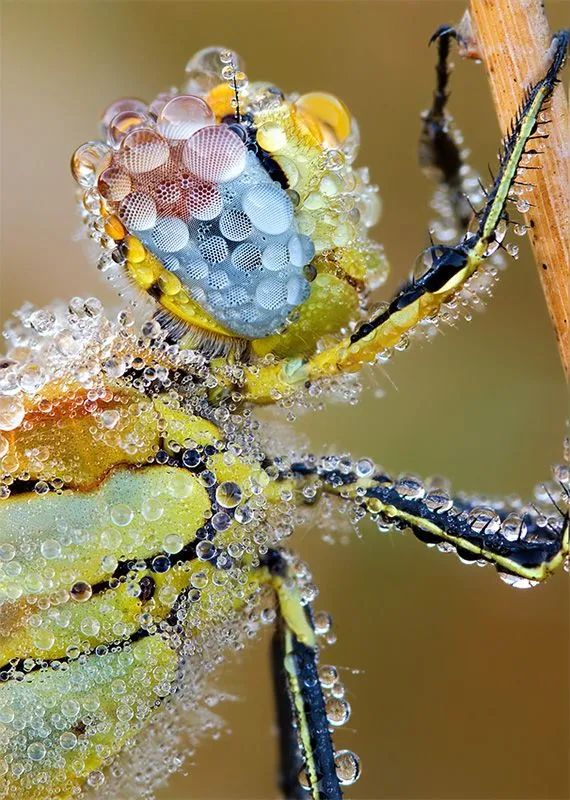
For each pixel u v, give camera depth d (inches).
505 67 2.0
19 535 2.0
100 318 2.0
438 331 2.0
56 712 2.0
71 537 2.0
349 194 2.0
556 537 2.0
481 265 2.0
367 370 2.0
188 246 2.0
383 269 2.1
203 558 2.0
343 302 2.0
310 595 2.1
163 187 2.0
